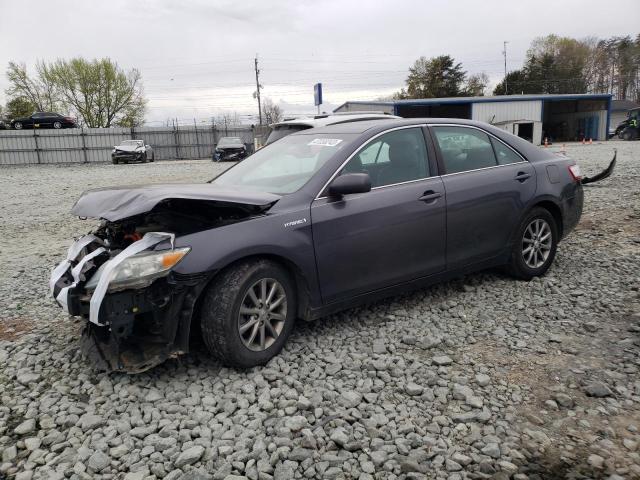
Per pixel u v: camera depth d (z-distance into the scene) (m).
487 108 44.41
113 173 24.92
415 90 79.25
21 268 6.44
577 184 5.36
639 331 3.86
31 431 2.91
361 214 3.88
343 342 3.89
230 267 3.40
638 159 19.02
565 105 49.66
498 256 4.77
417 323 4.18
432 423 2.84
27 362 3.70
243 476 2.48
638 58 83.81
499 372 3.37
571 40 85.06
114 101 59.38
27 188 17.84
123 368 3.20
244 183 4.27
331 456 2.59
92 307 3.07
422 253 4.24
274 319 3.58
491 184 4.62
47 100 59.59
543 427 2.80
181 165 31.39
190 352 3.76
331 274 3.78
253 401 3.12
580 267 5.41
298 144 4.54
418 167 4.31
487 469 2.48
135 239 3.52
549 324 4.07
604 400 3.02
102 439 2.79
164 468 2.56
